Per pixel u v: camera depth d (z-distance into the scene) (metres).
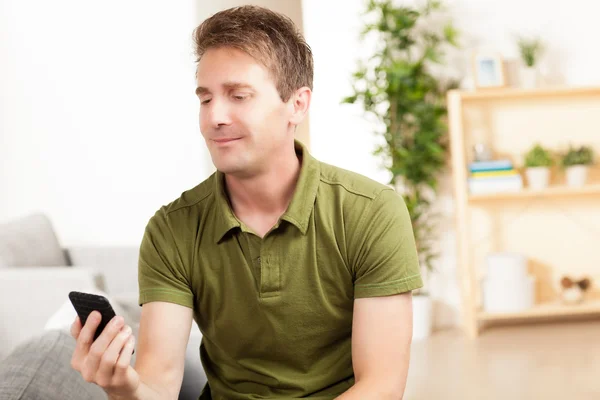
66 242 4.67
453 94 4.36
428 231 4.64
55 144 4.65
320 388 1.50
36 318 3.02
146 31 4.61
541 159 4.48
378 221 1.47
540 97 4.68
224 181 1.52
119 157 4.65
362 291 1.46
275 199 1.49
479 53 4.55
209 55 1.39
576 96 4.66
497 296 4.46
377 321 1.46
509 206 4.77
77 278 3.01
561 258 4.76
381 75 4.57
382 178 4.88
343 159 4.89
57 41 4.62
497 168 4.45
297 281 1.47
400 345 1.46
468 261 4.42
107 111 4.63
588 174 4.66
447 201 4.70
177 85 4.62
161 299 1.50
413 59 4.67
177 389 1.49
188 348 1.93
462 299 4.50
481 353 4.15
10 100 4.65
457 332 4.61
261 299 1.46
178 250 1.51
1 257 3.32
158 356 1.48
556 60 4.65
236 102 1.38
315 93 4.86
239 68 1.37
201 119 1.41
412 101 4.48
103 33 4.61
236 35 1.38
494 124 4.71
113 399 1.26
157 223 1.54
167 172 4.65
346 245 1.47
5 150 4.66
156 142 4.64
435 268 4.74
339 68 4.83
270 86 1.40
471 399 3.42
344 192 1.49
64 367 1.36
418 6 4.62
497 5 4.63
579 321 4.68
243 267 1.47
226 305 1.49
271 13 1.43
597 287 4.73
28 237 3.59
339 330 1.51
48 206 4.67
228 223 1.46
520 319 4.77
